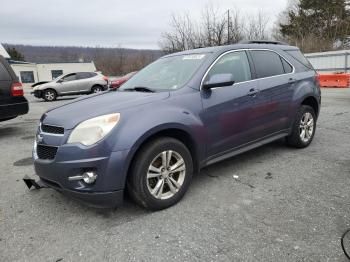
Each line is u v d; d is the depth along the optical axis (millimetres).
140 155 3330
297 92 5180
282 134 5094
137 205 3658
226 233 3041
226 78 3850
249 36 25047
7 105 7293
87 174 3162
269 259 2650
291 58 5359
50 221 3430
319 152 5289
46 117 3650
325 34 38250
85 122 3246
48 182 3516
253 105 4445
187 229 3145
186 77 4055
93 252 2865
